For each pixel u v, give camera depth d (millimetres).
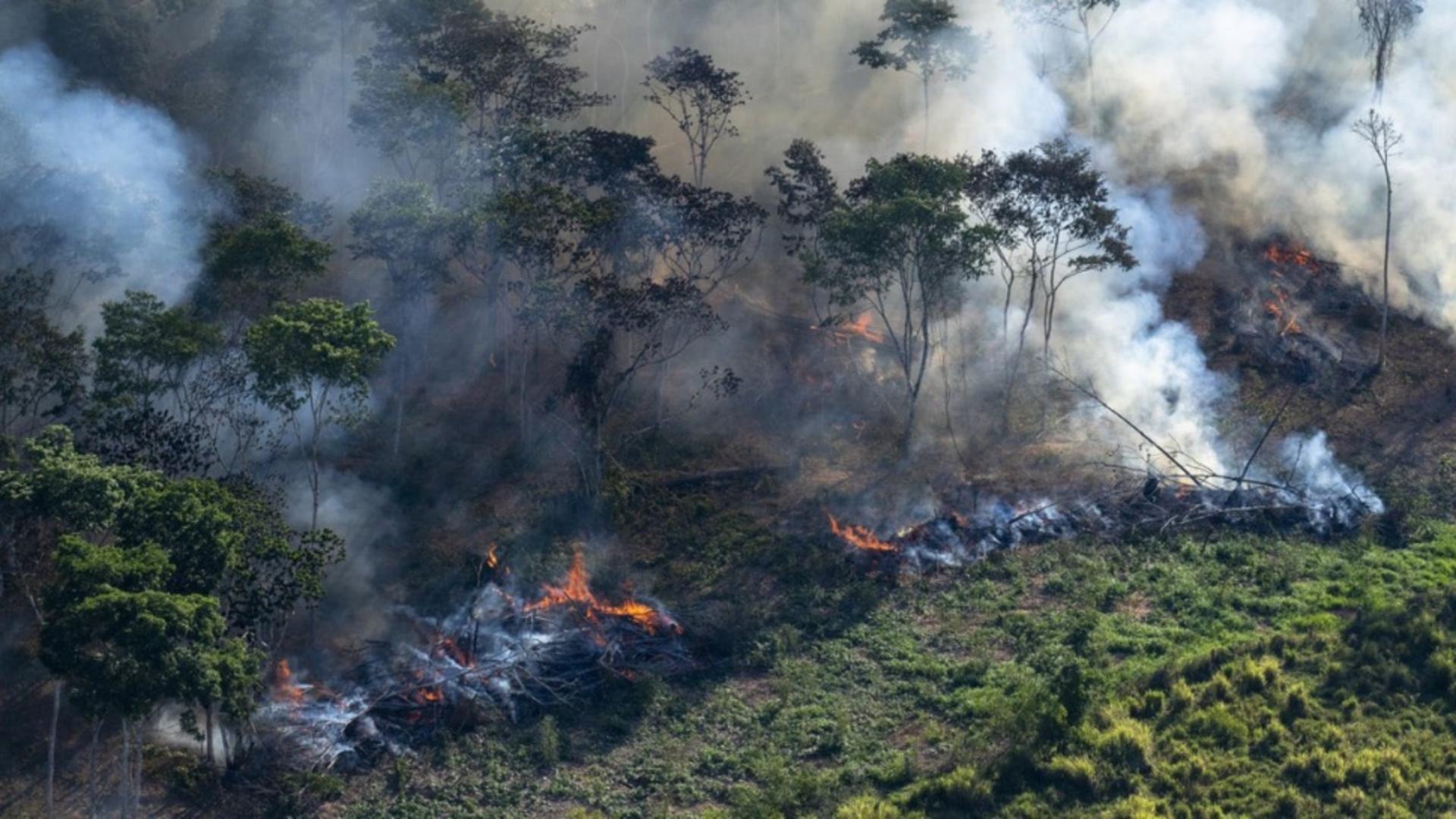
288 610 45438
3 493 41406
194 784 44188
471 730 46875
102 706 38344
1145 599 53375
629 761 46031
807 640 51625
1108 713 46625
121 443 48906
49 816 41906
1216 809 42906
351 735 46156
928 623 52469
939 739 46531
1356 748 45406
